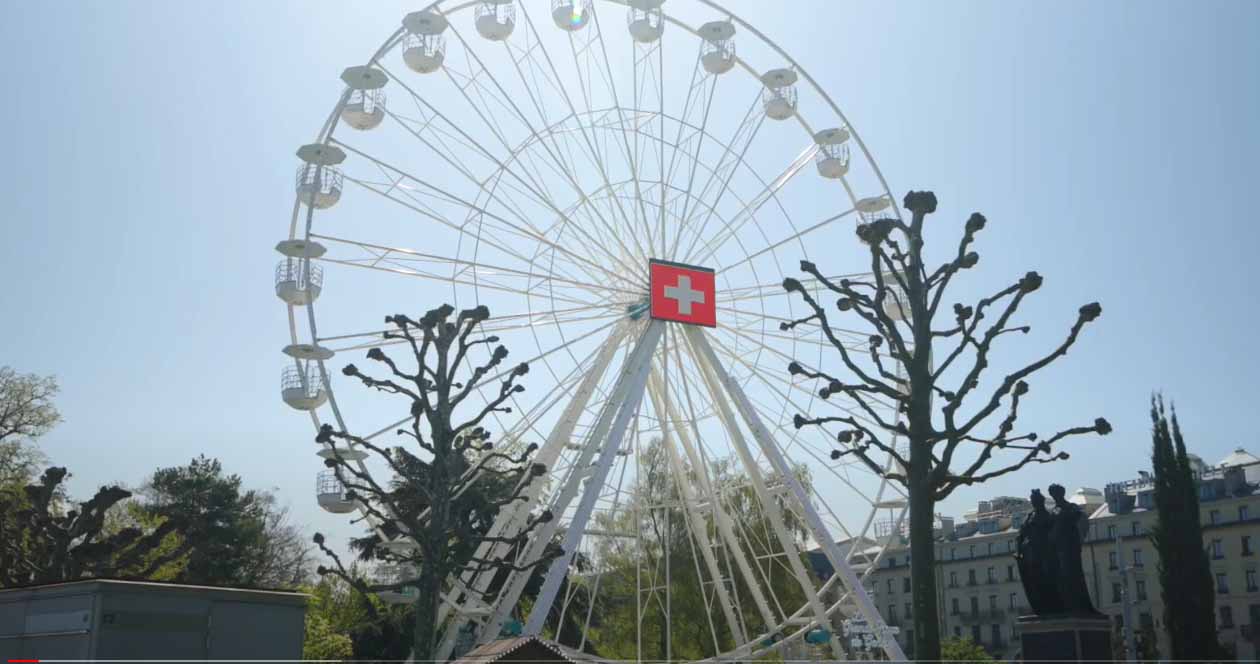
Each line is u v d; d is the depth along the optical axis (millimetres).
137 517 58000
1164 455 44844
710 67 42781
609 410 39438
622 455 40469
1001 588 100625
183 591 20828
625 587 59281
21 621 21594
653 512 50438
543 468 31047
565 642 59906
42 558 39438
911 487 20609
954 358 21312
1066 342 20734
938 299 21609
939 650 19531
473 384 28047
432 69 39938
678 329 41625
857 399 21781
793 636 42219
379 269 39781
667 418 42438
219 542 71125
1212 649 42000
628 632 59281
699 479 42812
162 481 73250
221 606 21281
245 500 76312
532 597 56938
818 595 41031
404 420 37031
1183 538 43469
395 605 57906
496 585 53562
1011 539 100500
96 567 40656
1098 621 18844
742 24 42594
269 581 76812
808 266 22750
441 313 28281
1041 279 21094
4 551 40062
